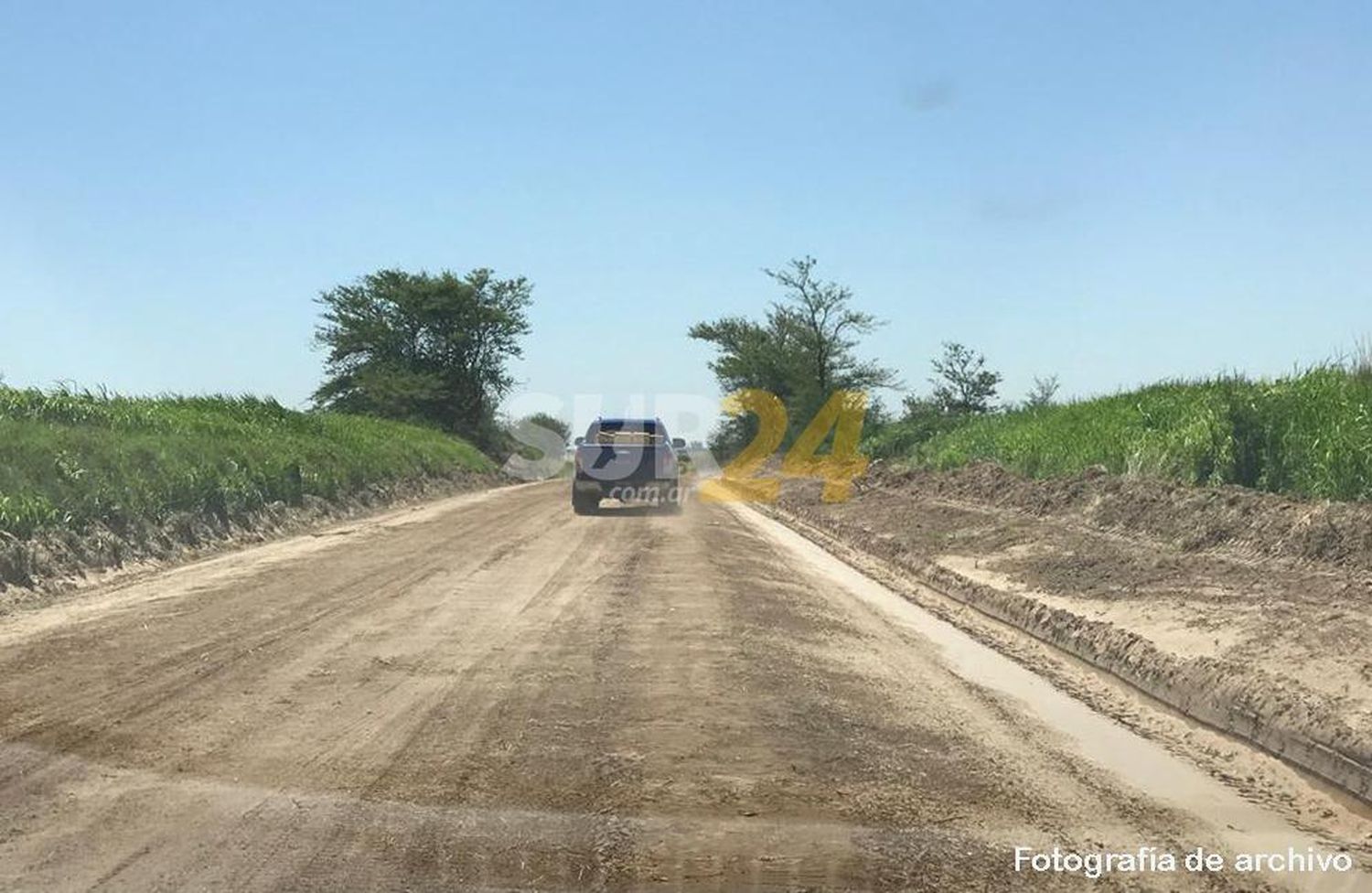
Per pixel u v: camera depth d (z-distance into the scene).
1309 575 12.47
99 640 11.09
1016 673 10.91
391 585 14.79
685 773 7.26
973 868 5.92
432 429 61.97
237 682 9.41
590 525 24.03
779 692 9.35
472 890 5.51
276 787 6.90
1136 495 18.28
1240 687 9.10
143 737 7.85
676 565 17.05
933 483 29.77
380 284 71.50
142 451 20.48
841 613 13.77
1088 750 8.26
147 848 5.94
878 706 9.15
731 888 5.59
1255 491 15.88
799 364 61.28
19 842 6.02
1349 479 14.12
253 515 22.33
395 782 7.01
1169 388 25.19
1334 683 8.88
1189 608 12.04
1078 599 13.51
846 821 6.53
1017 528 19.88
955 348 55.00
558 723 8.31
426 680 9.55
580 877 5.68
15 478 16.45
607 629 11.79
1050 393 39.69
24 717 8.31
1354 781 7.46
